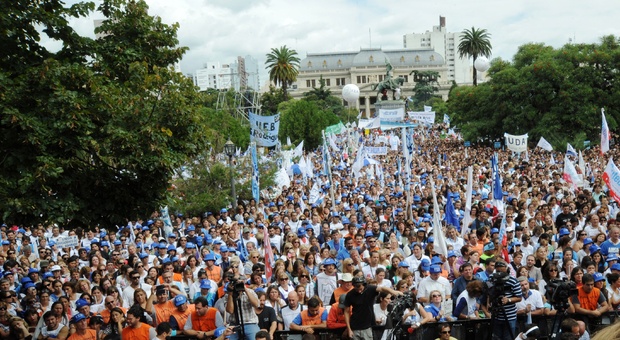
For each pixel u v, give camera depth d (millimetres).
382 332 10484
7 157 11398
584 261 12367
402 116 28203
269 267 14344
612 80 60531
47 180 11328
